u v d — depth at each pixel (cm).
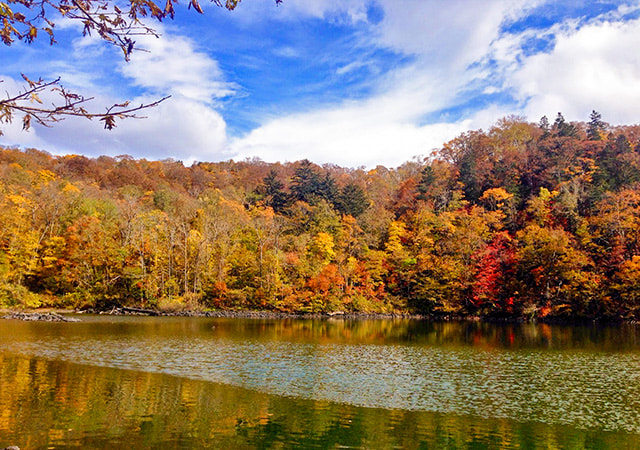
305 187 9525
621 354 3064
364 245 7388
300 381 2072
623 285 5612
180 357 2577
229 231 7338
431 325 5162
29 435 1284
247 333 3897
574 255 5888
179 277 6431
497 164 9212
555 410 1719
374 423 1516
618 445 1372
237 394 1819
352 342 3481
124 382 1947
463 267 6494
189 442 1284
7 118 419
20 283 5503
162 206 8406
